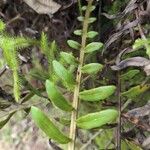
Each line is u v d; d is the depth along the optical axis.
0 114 0.22
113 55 0.20
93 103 0.22
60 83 0.21
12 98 0.19
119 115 0.17
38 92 0.19
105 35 0.21
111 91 0.16
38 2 0.19
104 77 0.20
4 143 0.27
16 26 0.22
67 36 0.22
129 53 0.19
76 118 0.16
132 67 0.20
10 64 0.17
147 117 0.17
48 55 0.19
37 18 0.22
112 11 0.20
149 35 0.18
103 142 0.25
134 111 0.17
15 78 0.17
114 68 0.17
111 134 0.25
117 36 0.17
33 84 0.23
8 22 0.22
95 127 0.16
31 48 0.22
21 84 0.18
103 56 0.21
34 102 0.22
